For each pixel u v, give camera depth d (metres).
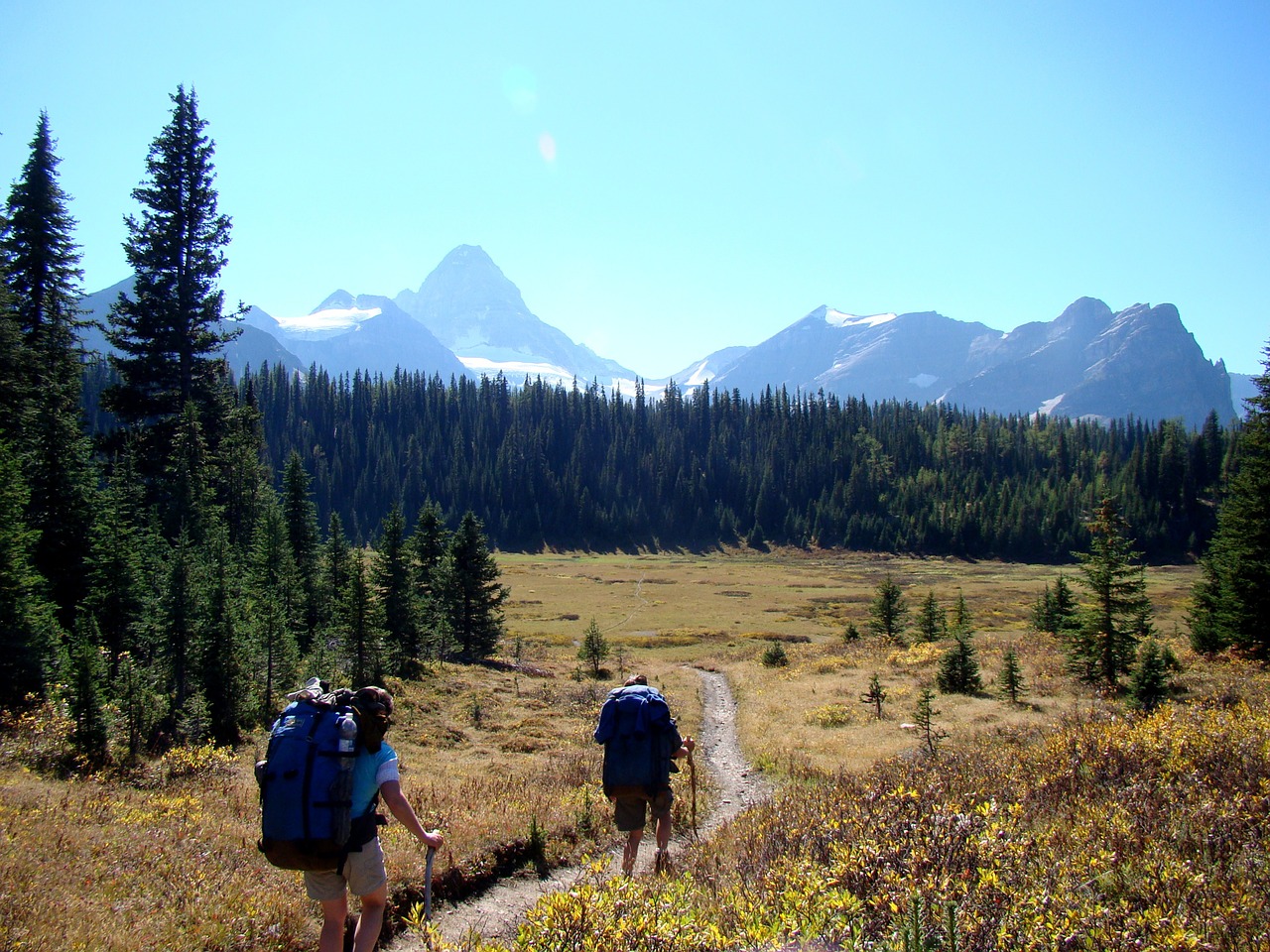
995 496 154.38
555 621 72.12
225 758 14.88
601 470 177.88
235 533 37.41
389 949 7.26
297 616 30.62
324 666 25.22
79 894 6.68
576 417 192.25
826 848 6.91
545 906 4.85
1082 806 7.73
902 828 6.34
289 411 182.00
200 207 36.44
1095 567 24.45
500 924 7.98
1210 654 25.98
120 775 13.15
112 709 14.84
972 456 181.25
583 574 116.69
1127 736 9.90
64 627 22.36
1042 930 4.55
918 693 26.45
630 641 60.66
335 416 186.12
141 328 35.31
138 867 7.66
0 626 16.83
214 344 36.84
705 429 193.12
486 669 35.19
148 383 35.72
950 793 8.58
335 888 4.68
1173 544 134.88
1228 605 24.86
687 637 62.31
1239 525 24.67
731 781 17.05
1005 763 11.02
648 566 130.62
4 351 24.78
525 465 170.62
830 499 164.62
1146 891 5.33
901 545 148.75
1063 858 5.90
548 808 12.22
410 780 15.02
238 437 37.88
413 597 34.41
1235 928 4.71
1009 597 89.94
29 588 18.67
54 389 27.28
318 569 36.44
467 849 9.69
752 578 113.81
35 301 29.94
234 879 7.64
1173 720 10.41
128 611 21.14
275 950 6.52
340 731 4.61
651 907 4.93
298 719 4.70
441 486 165.50
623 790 6.89
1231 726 9.80
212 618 19.72
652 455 176.88
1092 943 4.53
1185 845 6.26
